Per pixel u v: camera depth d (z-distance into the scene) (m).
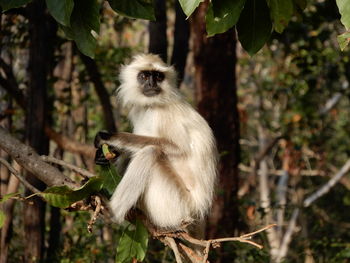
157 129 8.77
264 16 5.96
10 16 14.20
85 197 6.58
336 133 24.52
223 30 5.80
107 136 8.41
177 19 13.90
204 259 6.31
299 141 19.86
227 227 13.97
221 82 14.03
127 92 9.38
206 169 8.67
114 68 16.45
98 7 5.87
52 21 12.72
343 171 22.77
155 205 8.34
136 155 8.36
